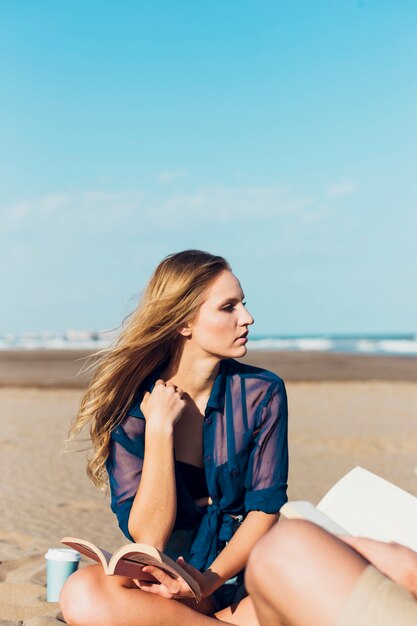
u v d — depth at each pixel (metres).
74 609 2.49
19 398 16.50
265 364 29.59
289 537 1.85
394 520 2.41
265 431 2.80
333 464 8.61
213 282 2.78
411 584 1.91
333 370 26.22
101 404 2.84
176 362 2.85
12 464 8.52
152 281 2.83
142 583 2.53
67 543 2.55
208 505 2.86
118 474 2.83
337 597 1.77
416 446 10.04
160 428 2.68
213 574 2.60
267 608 1.91
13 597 3.86
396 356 38.53
